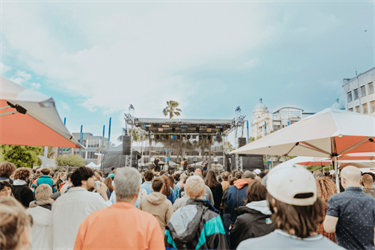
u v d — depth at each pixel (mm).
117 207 1659
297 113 61844
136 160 17938
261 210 2129
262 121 61250
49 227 2338
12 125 3195
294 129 3525
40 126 3184
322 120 3264
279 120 60531
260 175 5328
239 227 2193
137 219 1604
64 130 2768
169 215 3082
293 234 1071
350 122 3016
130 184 1702
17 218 812
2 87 1623
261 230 2064
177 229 2010
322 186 3439
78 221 2279
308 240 1052
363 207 2270
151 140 21734
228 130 21547
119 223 1562
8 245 766
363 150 3969
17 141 3541
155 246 1561
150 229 1590
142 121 19531
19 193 2885
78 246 1568
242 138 18484
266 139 3951
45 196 2535
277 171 1181
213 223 2057
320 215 1115
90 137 66125
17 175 3117
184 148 21703
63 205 2322
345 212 2293
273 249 1045
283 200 1085
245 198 3732
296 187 1052
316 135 2916
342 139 3818
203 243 1970
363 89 33844
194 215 2059
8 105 2578
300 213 1066
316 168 18562
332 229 2350
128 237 1520
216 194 4734
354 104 35406
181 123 19719
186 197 3303
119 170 1804
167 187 3990
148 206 3115
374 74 31938
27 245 861
